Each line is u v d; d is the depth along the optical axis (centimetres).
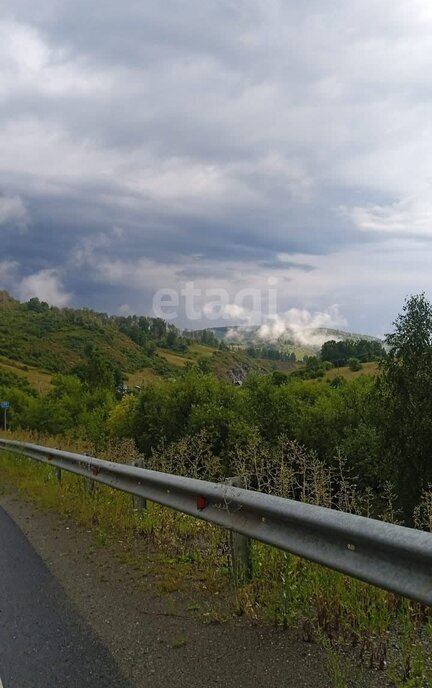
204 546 555
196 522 612
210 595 446
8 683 329
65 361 18988
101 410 5431
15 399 7738
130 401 3809
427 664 307
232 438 2703
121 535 659
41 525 766
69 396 6600
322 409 3475
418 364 3089
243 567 450
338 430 3384
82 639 385
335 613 368
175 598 448
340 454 579
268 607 390
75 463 988
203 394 3484
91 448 1195
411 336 3133
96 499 827
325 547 357
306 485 539
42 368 17725
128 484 725
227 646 359
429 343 3102
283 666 327
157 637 380
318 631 345
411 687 288
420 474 2809
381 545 307
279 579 425
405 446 2928
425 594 281
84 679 330
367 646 332
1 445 1759
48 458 1185
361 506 519
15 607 452
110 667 344
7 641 387
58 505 870
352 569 328
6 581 521
